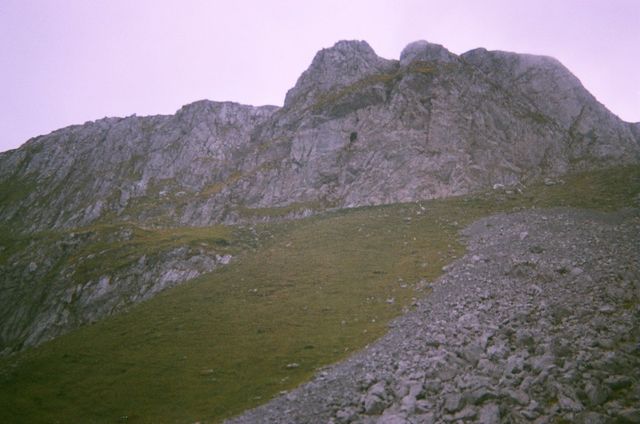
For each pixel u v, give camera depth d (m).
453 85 119.19
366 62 146.25
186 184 144.38
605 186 77.19
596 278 36.16
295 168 119.12
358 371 29.78
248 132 162.88
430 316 38.56
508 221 67.00
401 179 102.56
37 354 49.34
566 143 112.00
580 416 17.84
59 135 193.50
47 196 163.12
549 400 19.47
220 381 35.16
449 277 49.00
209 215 114.62
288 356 37.78
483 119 112.88
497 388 21.06
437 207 86.06
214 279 65.31
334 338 40.03
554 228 57.75
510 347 26.19
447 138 108.44
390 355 31.02
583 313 28.81
